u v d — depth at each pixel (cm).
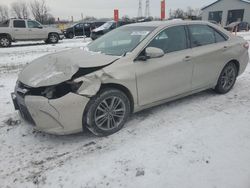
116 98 356
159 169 288
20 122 408
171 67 406
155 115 423
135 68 367
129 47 391
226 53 493
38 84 321
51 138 360
